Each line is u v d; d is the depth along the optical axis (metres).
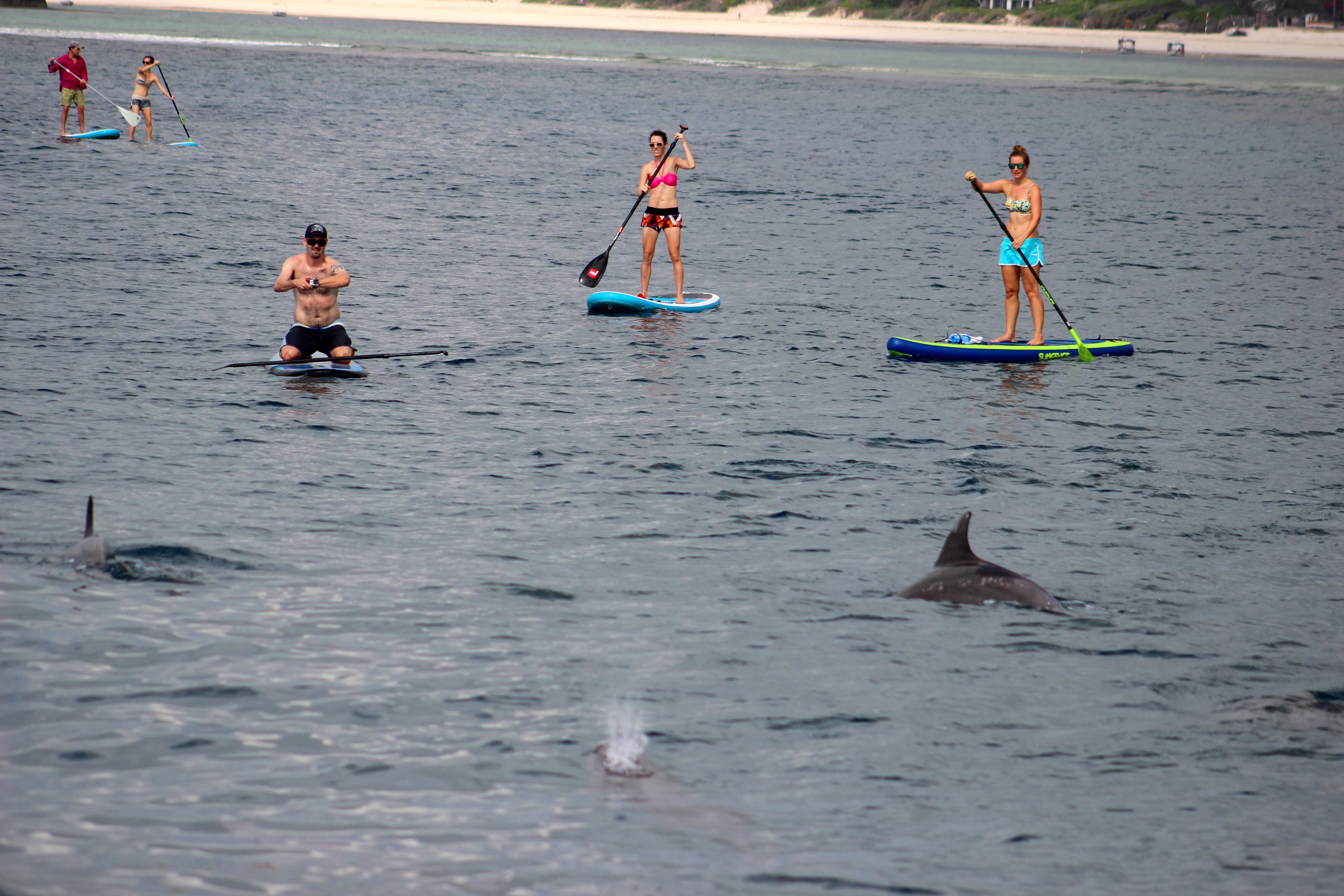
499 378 42.38
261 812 15.82
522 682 20.23
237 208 77.56
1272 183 118.25
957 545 25.52
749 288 61.84
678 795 16.70
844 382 43.66
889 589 25.09
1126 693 20.70
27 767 16.72
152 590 23.31
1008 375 45.69
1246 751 18.77
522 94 186.62
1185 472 34.50
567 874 14.56
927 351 47.69
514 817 15.92
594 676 20.59
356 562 25.42
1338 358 50.03
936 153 135.12
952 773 17.77
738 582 25.23
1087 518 30.25
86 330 46.09
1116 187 111.00
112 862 14.41
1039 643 22.64
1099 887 14.91
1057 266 71.31
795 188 102.19
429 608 23.20
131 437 33.53
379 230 73.12
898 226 84.75
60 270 56.69
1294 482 33.91
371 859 14.76
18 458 31.02
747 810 16.42
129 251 62.09
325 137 119.44
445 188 92.31
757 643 22.22
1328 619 24.45
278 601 23.14
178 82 168.38
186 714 18.52
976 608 24.19
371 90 177.12
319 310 42.38
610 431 36.38
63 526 26.53
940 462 34.47
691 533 28.11
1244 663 22.17
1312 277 69.56
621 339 49.34
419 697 19.50
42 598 22.56
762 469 33.19
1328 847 16.08
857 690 20.41
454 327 50.25
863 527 28.92
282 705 18.98
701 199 93.50
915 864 15.23
